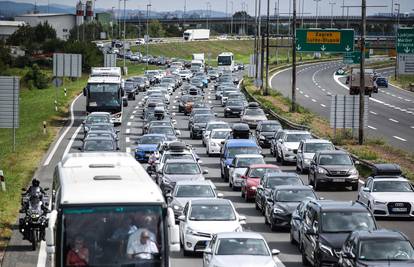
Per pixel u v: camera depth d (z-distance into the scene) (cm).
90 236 1877
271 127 7219
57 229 1875
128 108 10781
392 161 5803
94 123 7038
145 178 2142
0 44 17350
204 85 15000
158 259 1897
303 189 3744
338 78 16988
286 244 3353
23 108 10488
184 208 3397
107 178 2127
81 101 11419
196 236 3117
